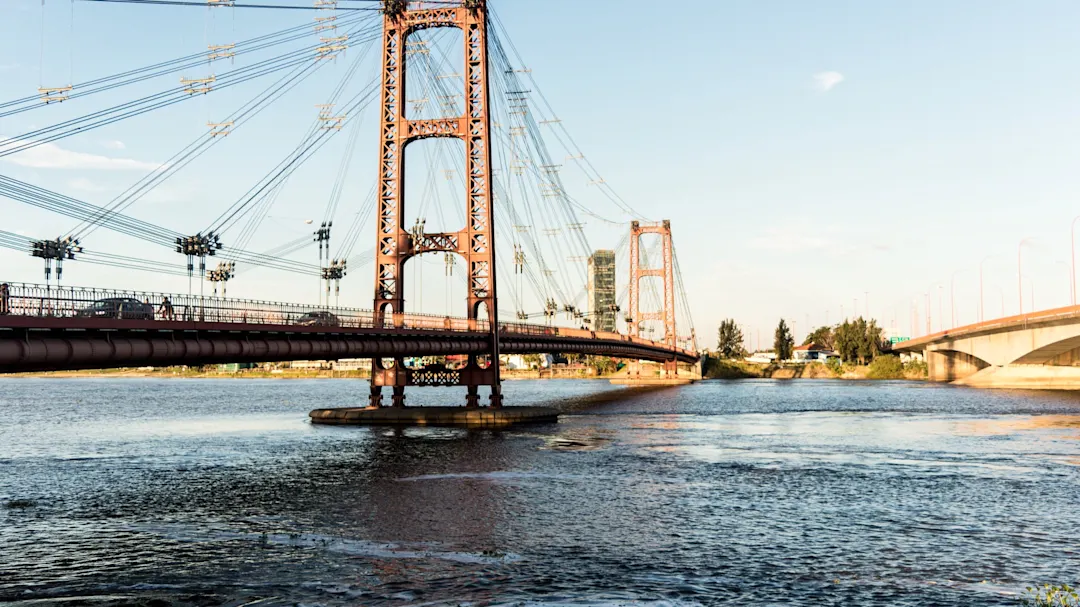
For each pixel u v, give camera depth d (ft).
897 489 158.61
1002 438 245.86
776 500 147.84
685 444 235.81
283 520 131.85
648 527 126.21
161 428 303.48
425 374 331.77
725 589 95.35
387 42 330.54
